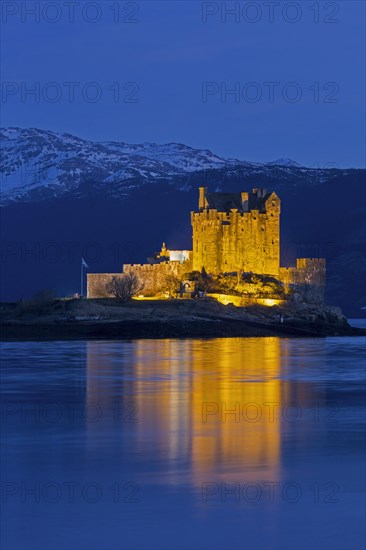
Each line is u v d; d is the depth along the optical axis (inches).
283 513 2763.3
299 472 3235.7
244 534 2578.7
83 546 2482.8
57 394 5270.7
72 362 7426.2
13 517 2738.7
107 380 6063.0
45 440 3818.9
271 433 3983.8
